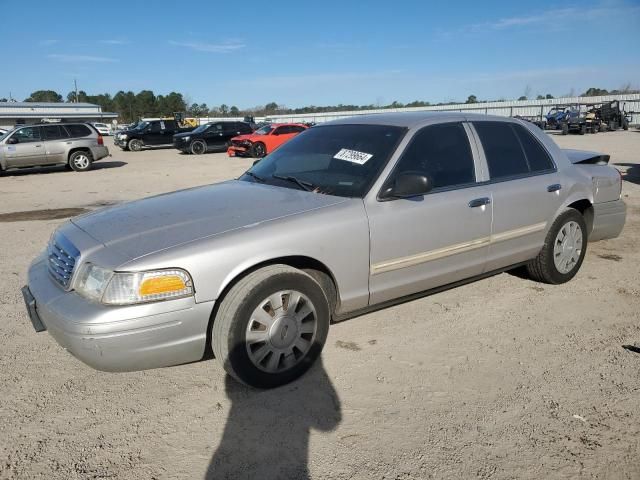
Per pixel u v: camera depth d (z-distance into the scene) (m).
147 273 2.77
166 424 2.86
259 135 22.84
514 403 3.02
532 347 3.71
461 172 4.02
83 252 2.99
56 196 11.77
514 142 4.50
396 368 3.43
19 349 3.76
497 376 3.32
